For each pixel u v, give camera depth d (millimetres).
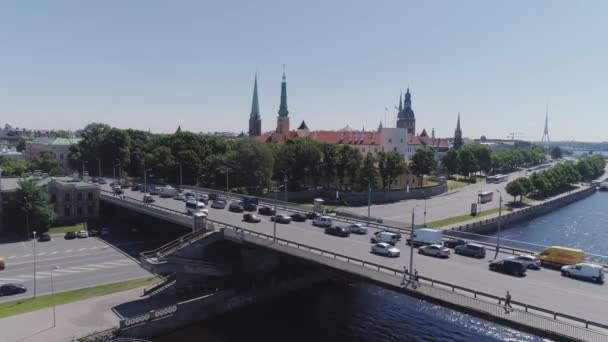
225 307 72250
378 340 61375
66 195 129875
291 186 161875
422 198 172250
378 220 100625
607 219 155250
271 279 80688
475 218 134250
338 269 58375
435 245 69750
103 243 107188
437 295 47562
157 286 76188
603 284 54438
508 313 42844
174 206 117312
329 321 68375
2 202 113688
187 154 164875
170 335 63875
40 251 99062
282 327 66500
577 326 38938
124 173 199250
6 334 57844
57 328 59969
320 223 92312
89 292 73812
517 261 58438
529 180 170875
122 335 59875
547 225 143625
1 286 71750
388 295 80500
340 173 161375
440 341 60406
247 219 96000
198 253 79562
